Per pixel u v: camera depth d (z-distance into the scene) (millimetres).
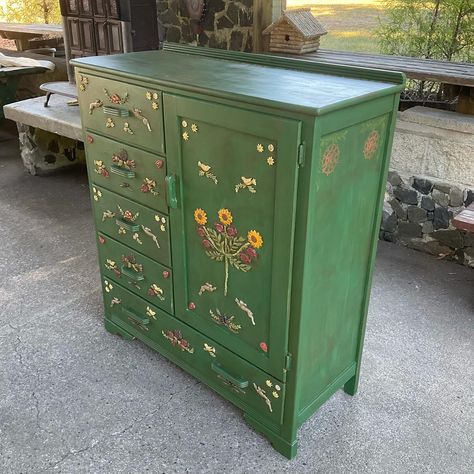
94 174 2010
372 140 1513
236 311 1672
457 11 3057
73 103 3695
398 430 1835
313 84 1504
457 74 2592
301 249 1393
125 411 1918
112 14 3143
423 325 2398
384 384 2045
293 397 1620
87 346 2254
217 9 3492
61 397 1979
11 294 2615
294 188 1328
